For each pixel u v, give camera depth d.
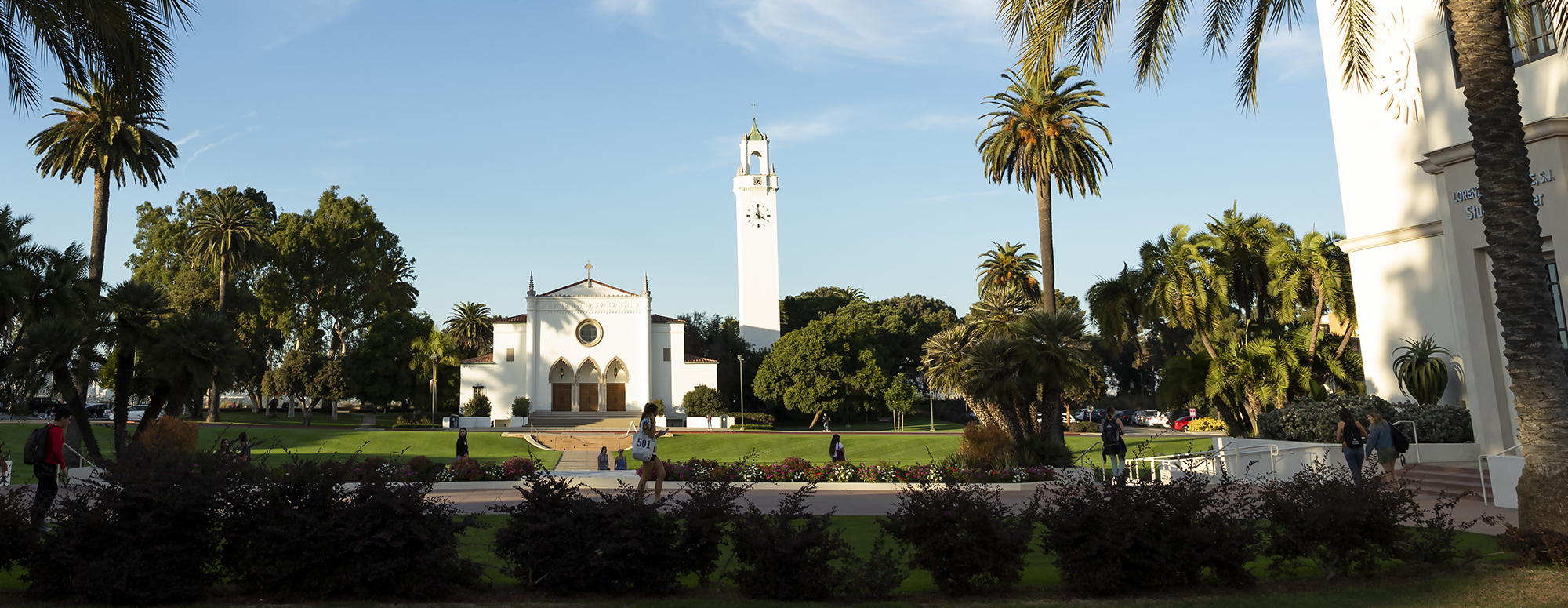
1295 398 35.09
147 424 27.30
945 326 105.06
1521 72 19.08
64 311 29.05
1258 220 38.84
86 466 28.50
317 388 66.81
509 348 76.69
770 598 8.48
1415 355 24.33
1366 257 27.17
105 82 12.32
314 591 8.22
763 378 77.56
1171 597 8.47
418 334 80.38
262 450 42.59
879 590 8.50
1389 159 26.44
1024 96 37.22
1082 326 29.62
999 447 26.50
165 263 72.81
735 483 23.31
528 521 8.65
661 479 14.97
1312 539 9.02
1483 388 17.67
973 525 8.74
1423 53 20.12
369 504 8.34
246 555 8.08
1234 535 8.91
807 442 50.44
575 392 76.94
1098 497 9.05
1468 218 18.02
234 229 58.00
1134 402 98.06
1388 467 16.31
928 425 85.81
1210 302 38.03
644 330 77.19
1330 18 28.42
